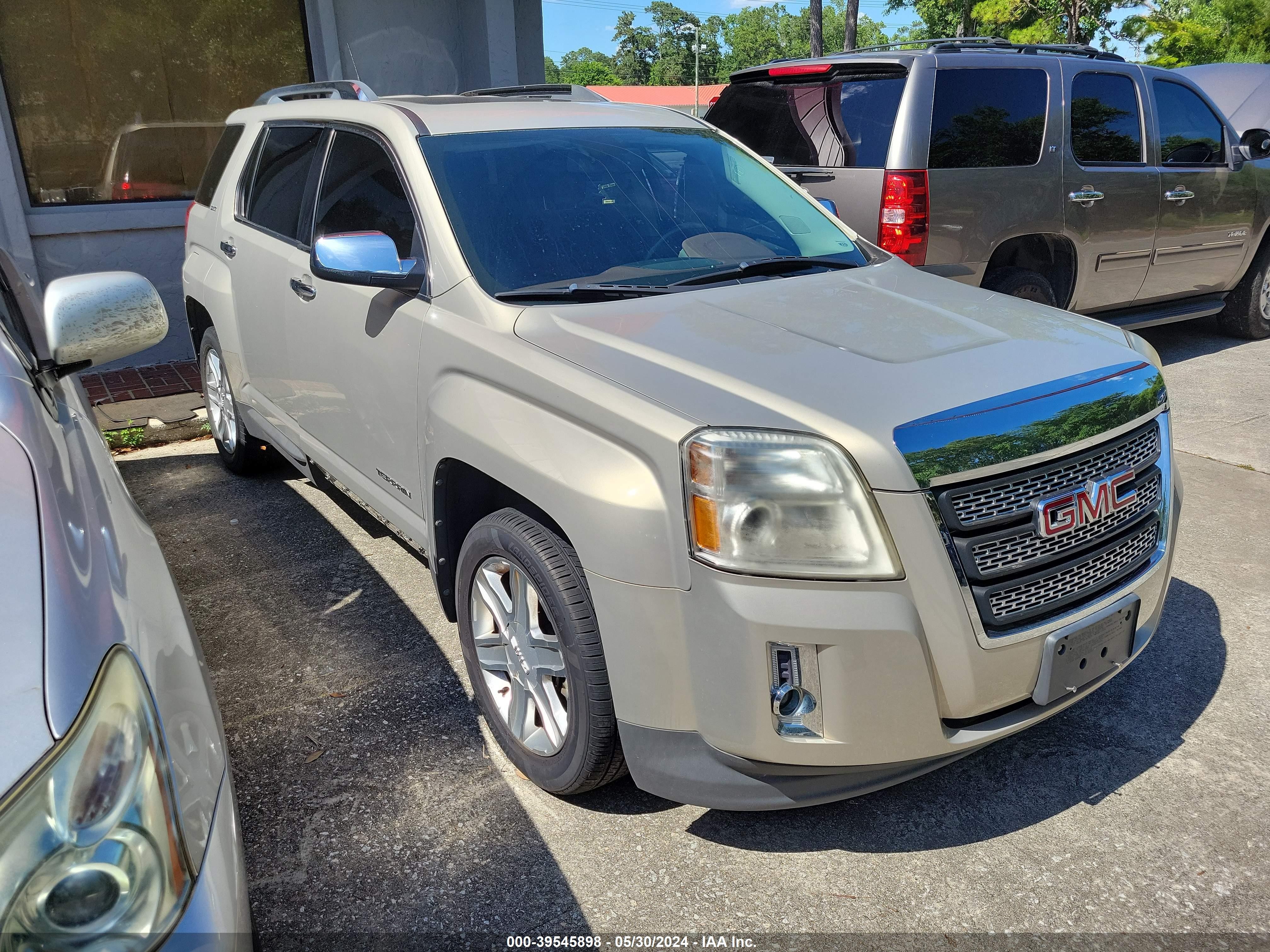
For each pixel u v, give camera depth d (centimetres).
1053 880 235
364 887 235
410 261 303
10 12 659
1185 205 654
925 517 206
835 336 252
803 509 204
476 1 814
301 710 309
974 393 221
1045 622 226
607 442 226
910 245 527
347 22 786
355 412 338
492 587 270
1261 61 3312
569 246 302
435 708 309
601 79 12444
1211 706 303
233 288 436
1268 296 764
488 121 335
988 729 224
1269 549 410
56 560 142
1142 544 252
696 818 259
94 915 115
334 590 389
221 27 743
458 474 283
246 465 501
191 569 409
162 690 141
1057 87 574
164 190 742
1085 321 282
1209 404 603
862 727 210
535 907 229
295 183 393
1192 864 239
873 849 247
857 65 551
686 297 285
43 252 677
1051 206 577
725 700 211
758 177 368
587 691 233
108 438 555
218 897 127
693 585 211
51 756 118
